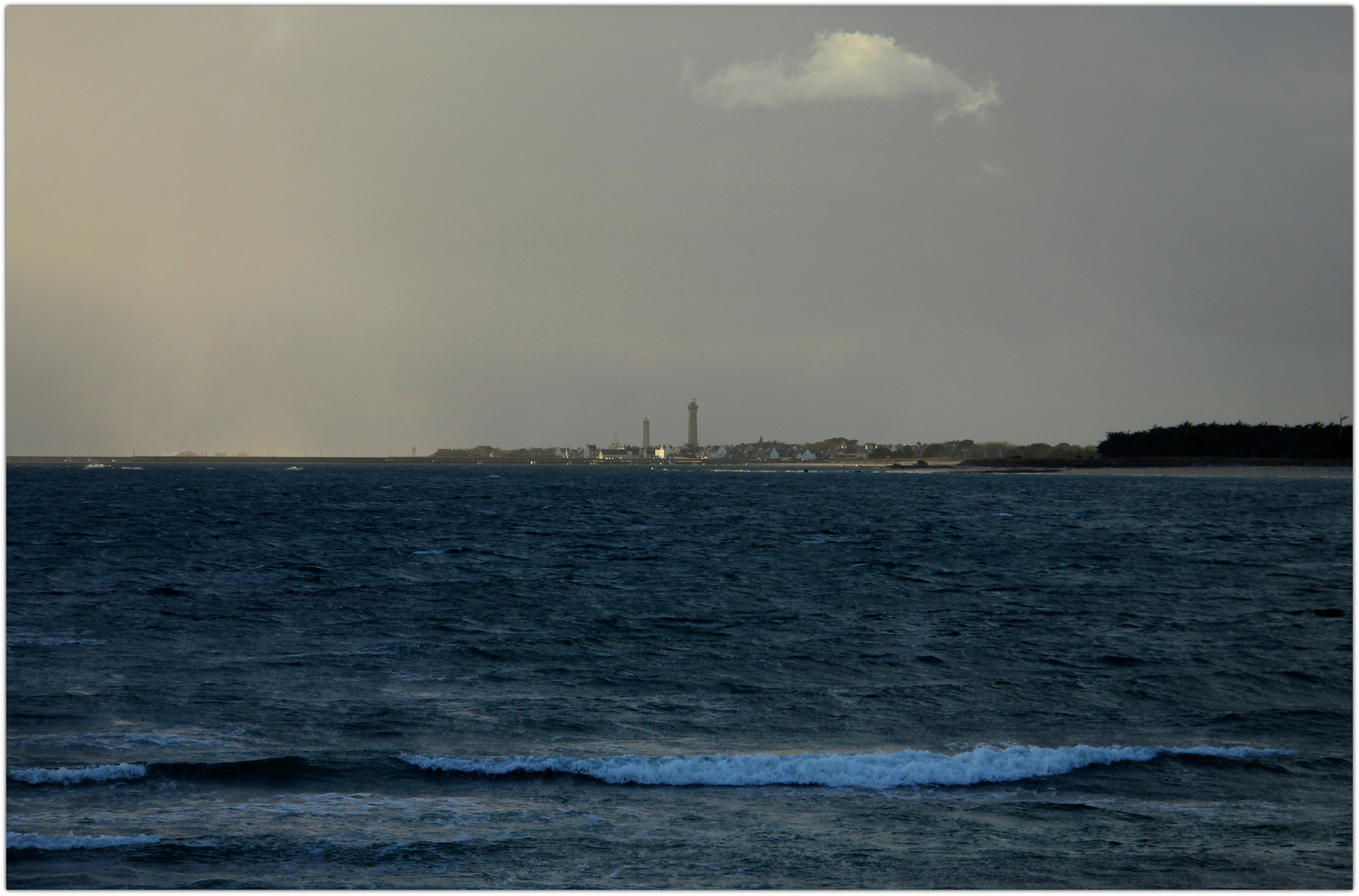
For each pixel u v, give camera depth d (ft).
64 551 366.02
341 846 99.19
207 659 183.93
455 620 231.50
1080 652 197.47
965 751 135.54
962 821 108.17
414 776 120.26
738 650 199.21
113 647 192.24
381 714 148.15
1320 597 275.18
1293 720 149.79
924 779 120.57
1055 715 152.66
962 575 325.21
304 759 124.36
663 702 159.33
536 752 131.95
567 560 363.35
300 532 471.62
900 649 200.95
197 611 236.84
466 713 149.79
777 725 146.61
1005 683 172.45
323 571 319.68
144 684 162.50
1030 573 329.72
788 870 94.99
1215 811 111.96
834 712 153.89
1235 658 191.93
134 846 97.81
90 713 144.36
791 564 355.56
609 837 102.58
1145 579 314.55
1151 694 164.45
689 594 278.87
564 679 173.47
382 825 105.09
